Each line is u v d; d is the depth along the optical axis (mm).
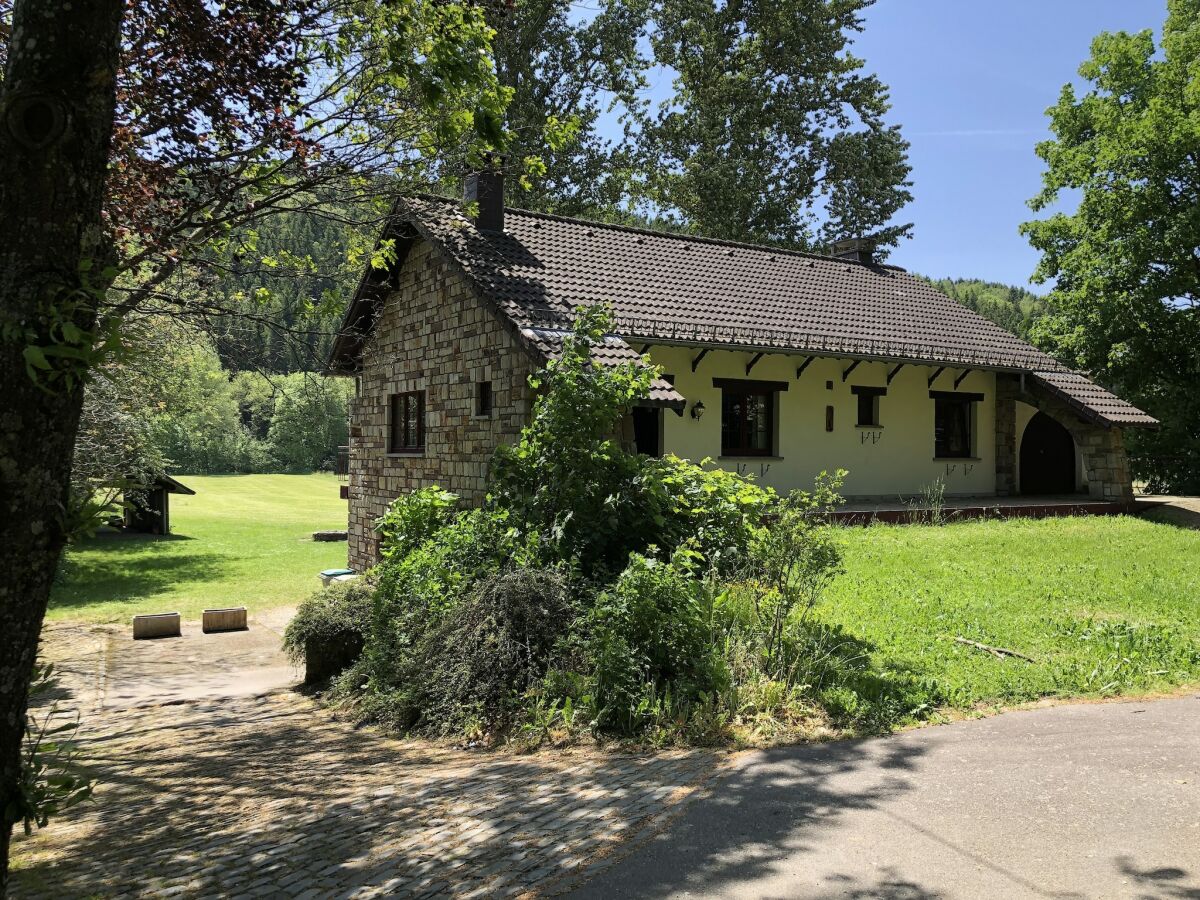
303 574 21141
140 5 6797
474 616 7863
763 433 16922
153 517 29453
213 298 8344
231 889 3896
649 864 3797
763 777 4906
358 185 8688
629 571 7363
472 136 8805
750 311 16484
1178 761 4906
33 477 2594
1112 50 26500
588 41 28781
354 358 18703
